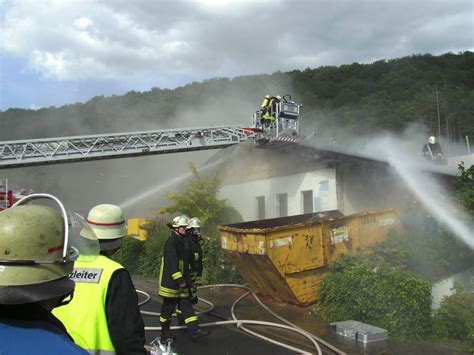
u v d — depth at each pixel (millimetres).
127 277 2564
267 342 5984
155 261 11664
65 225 1541
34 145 10969
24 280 1366
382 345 5758
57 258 1467
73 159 11266
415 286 6141
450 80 54875
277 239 7363
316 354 5426
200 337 6215
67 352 1225
